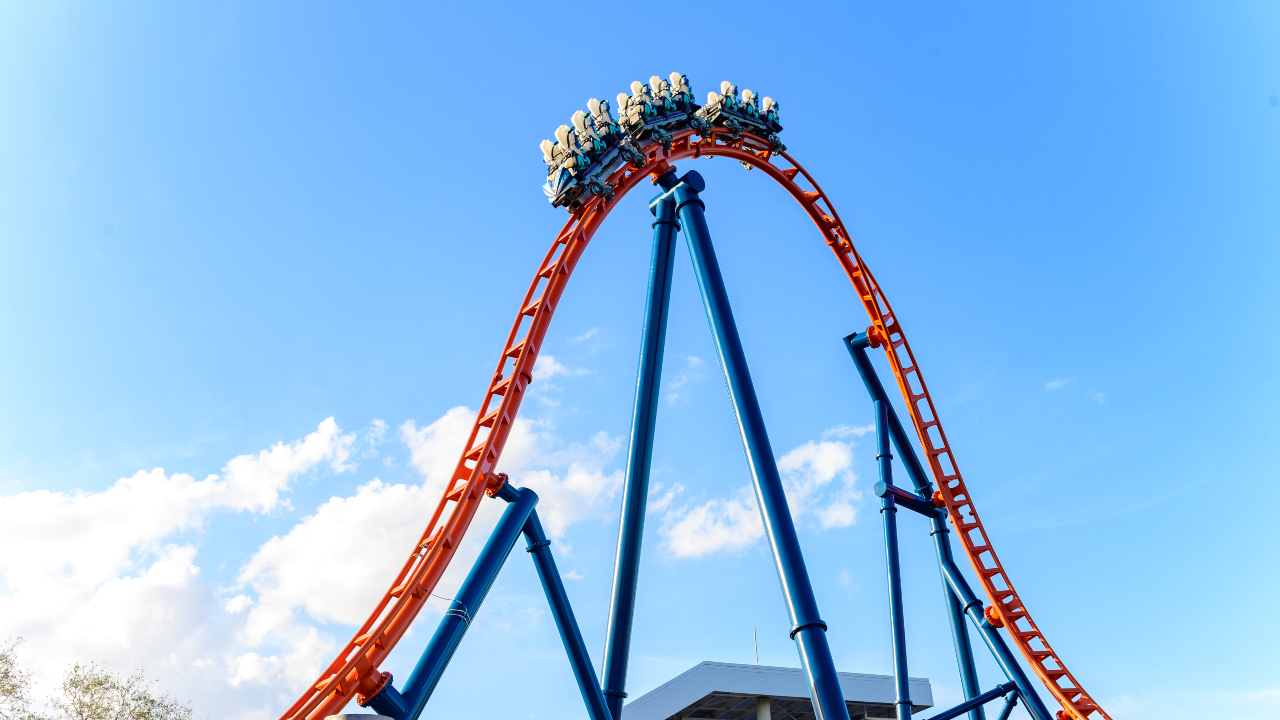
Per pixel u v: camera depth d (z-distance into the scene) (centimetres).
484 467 1686
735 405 1750
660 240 2108
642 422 1959
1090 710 2384
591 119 2023
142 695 3178
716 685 3794
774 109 2608
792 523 1572
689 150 2336
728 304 1897
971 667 2722
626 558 1864
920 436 2836
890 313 2912
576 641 1814
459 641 1552
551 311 1877
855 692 4000
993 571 2691
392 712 1407
